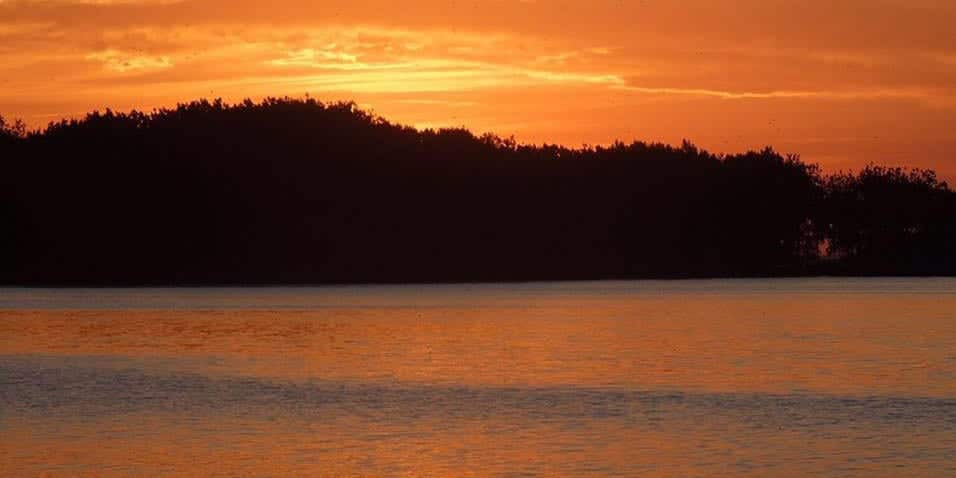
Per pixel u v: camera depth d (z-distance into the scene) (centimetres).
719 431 6412
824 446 6000
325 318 16162
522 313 17412
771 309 18525
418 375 8975
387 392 7956
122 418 6831
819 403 7406
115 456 5781
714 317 16438
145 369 9438
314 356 10538
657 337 12756
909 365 9606
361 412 7062
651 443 6088
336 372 9194
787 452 5862
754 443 6081
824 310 18225
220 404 7388
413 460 5703
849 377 8762
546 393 7894
